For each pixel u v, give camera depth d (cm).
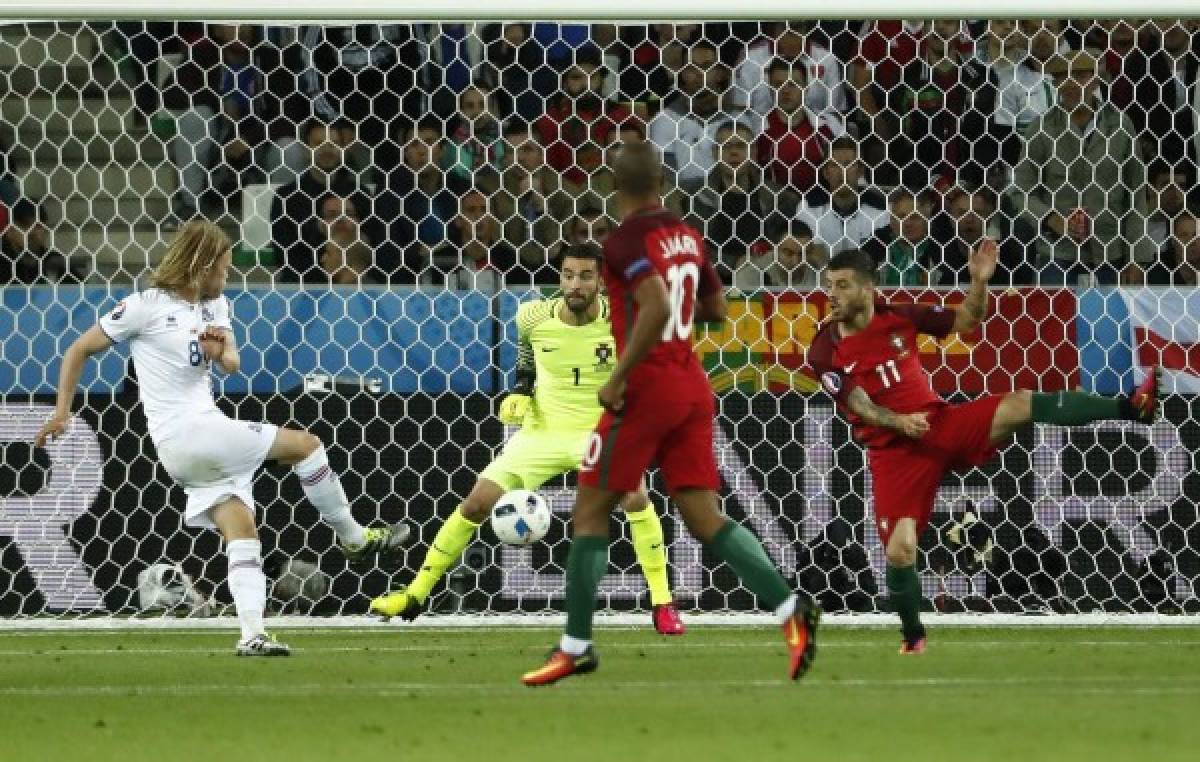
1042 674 2728
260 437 3184
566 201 4622
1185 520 3947
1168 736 1970
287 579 3941
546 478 3584
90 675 2820
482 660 3055
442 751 1916
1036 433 3938
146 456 3919
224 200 4834
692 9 3706
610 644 3356
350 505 3962
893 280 4522
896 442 3066
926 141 4766
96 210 4878
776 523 3956
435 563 3544
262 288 4025
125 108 4900
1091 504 3941
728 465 3969
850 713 2192
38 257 4734
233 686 2633
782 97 4634
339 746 1964
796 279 4491
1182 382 4041
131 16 3666
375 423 3978
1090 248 4594
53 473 3919
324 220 4569
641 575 3947
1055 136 4612
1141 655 3067
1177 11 3762
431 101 4809
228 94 4856
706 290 2494
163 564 3909
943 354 4081
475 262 4556
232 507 3189
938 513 3947
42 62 4916
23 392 3953
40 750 1961
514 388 3731
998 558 3934
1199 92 4734
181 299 3148
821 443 3969
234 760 1877
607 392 2339
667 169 4734
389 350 4028
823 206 4578
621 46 4825
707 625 3781
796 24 4762
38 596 3897
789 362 3994
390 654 3189
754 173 4597
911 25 4762
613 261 2361
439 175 4559
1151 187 4625
